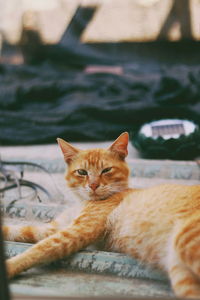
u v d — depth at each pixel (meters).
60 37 4.43
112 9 4.34
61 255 1.69
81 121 3.04
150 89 3.39
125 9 4.32
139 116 3.03
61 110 3.13
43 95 3.40
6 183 2.38
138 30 4.31
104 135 2.95
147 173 2.39
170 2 4.20
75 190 1.93
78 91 3.43
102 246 1.80
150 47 4.29
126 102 3.21
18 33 4.47
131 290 1.54
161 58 4.24
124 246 1.73
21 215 2.09
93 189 1.86
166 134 2.63
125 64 4.18
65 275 1.64
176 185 1.83
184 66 3.78
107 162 1.89
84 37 4.41
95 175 1.87
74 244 1.71
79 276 1.63
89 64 4.23
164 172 2.39
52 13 4.48
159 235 1.63
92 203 1.87
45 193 2.26
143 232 1.68
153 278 1.60
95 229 1.77
